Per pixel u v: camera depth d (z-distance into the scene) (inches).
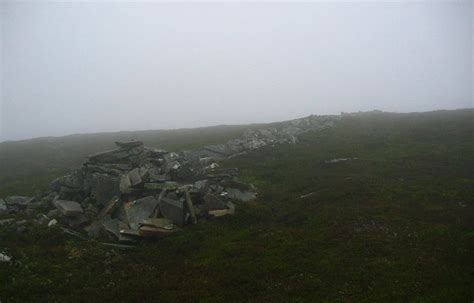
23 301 506.0
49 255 667.4
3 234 742.5
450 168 1144.8
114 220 787.4
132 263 637.9
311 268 578.9
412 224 733.3
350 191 949.2
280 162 1344.7
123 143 1047.6
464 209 804.0
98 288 548.1
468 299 457.4
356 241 670.5
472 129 1739.7
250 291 528.4
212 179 1006.4
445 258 589.3
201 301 501.4
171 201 802.2
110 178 873.5
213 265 610.9
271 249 661.9
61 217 821.9
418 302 460.4
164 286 548.4
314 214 822.5
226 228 772.0
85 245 706.8
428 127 1889.8
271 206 887.7
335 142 1679.4
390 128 1990.7
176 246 689.6
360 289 509.4
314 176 1138.0
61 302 503.5
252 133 1893.5
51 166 1769.2
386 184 1000.2
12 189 1249.4
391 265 570.6
